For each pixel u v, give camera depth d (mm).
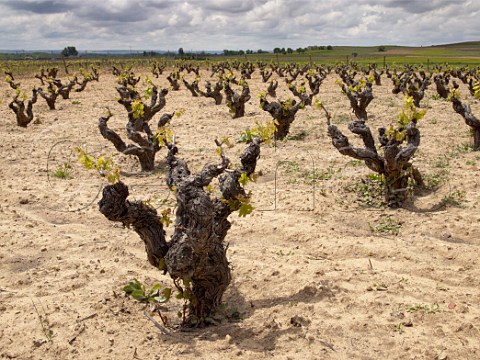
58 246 7688
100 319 5324
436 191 9414
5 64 65500
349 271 6453
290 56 117312
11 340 5016
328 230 7930
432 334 4918
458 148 12984
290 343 4777
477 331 4910
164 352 4648
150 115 12617
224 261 5035
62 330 5141
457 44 186250
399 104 23234
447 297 5707
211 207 4520
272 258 6992
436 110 20688
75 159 13594
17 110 19031
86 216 9023
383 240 7523
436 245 7129
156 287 5270
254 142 5082
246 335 4938
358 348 4723
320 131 16547
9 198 10109
